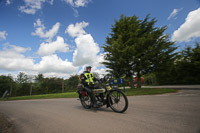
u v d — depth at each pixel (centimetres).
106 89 395
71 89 2583
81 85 492
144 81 3806
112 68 1577
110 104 391
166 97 680
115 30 1820
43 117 363
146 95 861
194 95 700
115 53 1442
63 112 418
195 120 264
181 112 337
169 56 1473
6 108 632
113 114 347
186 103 470
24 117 378
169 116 303
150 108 406
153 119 283
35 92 2377
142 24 1786
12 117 388
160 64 1482
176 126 233
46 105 639
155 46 1445
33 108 562
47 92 2453
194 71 1898
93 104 417
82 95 466
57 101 807
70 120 309
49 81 2584
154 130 218
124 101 360
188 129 217
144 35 1570
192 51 1869
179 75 2164
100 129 234
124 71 1530
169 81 2466
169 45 1515
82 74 449
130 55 1397
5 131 253
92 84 428
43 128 260
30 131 247
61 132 231
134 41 1472
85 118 320
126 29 1700
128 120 283
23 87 2327
